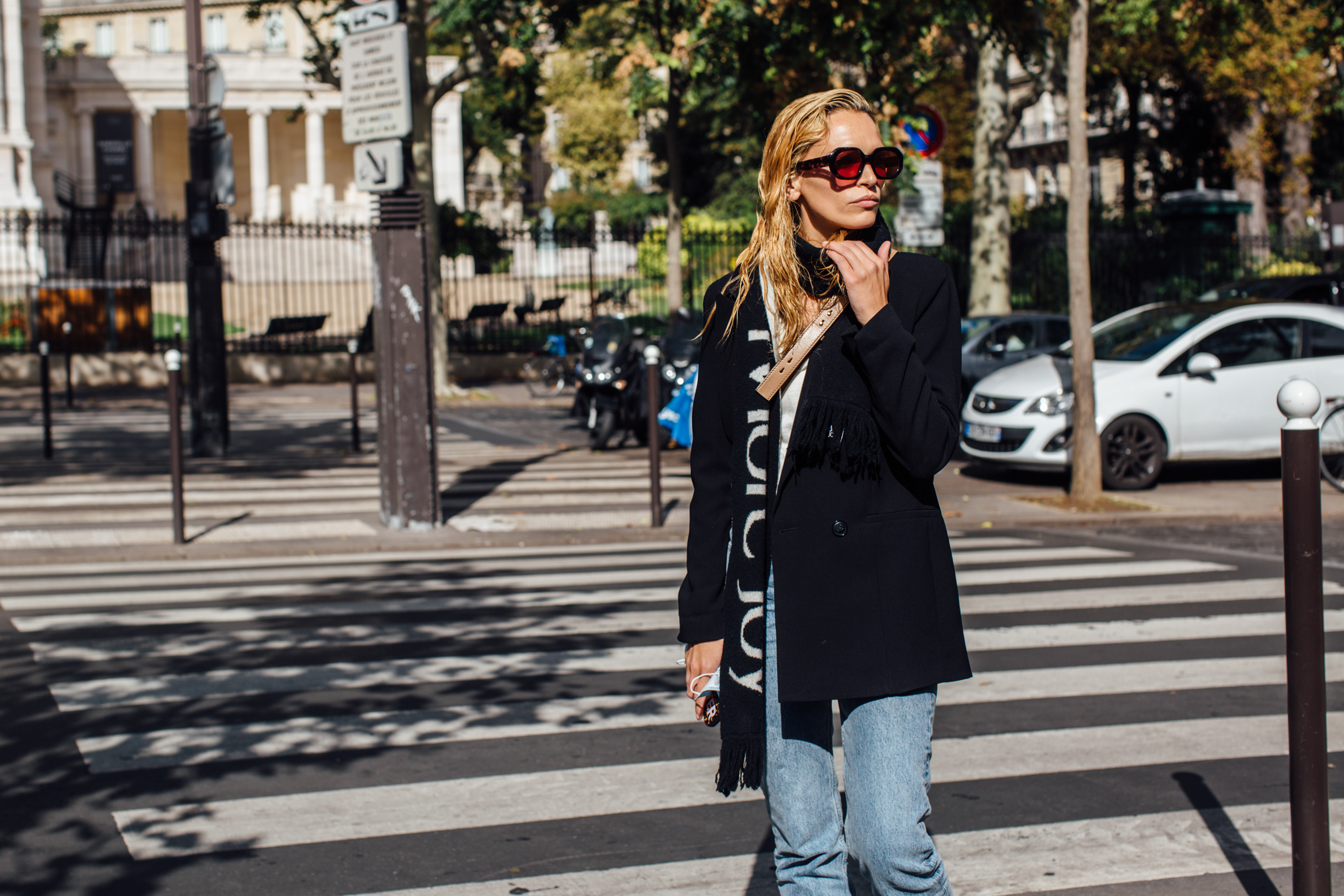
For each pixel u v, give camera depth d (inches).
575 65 2246.6
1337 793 169.6
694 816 162.9
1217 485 495.5
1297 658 107.3
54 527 382.3
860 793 92.3
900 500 93.0
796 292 92.7
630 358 590.2
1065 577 319.0
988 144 897.5
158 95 2358.5
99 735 194.2
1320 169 1523.1
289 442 626.5
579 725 199.9
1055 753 185.9
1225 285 637.9
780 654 92.0
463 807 165.9
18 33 1817.2
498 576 324.2
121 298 1063.6
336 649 247.0
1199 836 154.9
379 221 386.9
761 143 681.6
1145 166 1674.5
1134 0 733.9
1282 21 925.2
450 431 689.0
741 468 92.8
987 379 516.7
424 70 919.7
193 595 299.9
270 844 153.9
